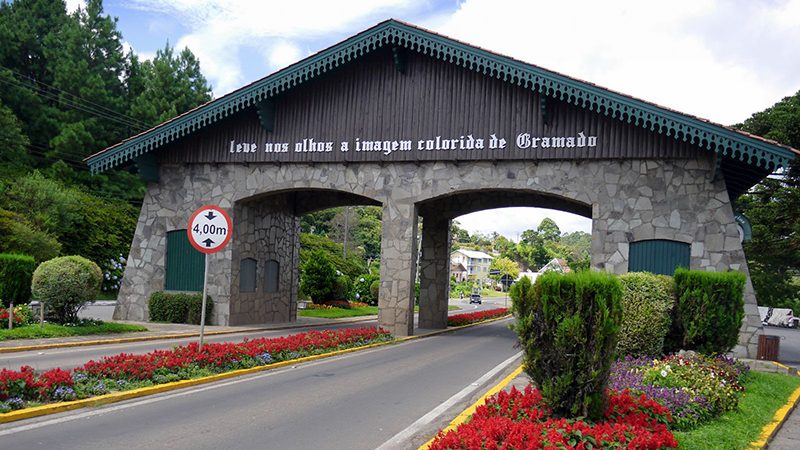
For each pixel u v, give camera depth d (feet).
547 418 23.06
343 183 68.85
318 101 69.72
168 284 73.87
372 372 41.34
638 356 37.76
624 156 60.18
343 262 184.75
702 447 23.00
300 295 135.33
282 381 36.35
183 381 33.45
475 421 22.61
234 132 72.08
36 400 26.73
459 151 64.75
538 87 62.23
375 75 68.23
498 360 49.93
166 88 162.50
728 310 40.45
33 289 53.52
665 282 39.73
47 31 156.87
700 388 30.60
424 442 24.06
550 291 23.11
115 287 130.00
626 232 59.98
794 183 120.88
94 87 146.41
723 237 57.72
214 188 73.00
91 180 147.54
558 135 62.08
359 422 26.99
